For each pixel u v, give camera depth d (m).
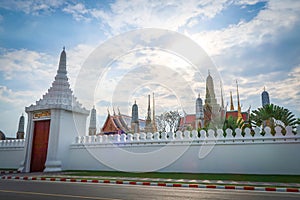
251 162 12.12
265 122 23.88
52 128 15.54
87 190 7.32
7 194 6.47
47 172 14.41
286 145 11.71
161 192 6.96
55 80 17.36
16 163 17.58
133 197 6.03
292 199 5.90
